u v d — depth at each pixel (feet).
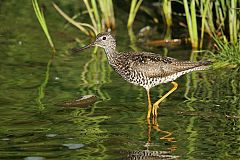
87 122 41.65
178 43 59.82
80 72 52.19
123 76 45.88
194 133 39.83
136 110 43.91
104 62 55.21
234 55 53.01
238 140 38.63
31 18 66.08
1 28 63.31
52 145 37.86
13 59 54.90
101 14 66.54
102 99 45.98
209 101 45.24
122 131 40.22
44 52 57.26
